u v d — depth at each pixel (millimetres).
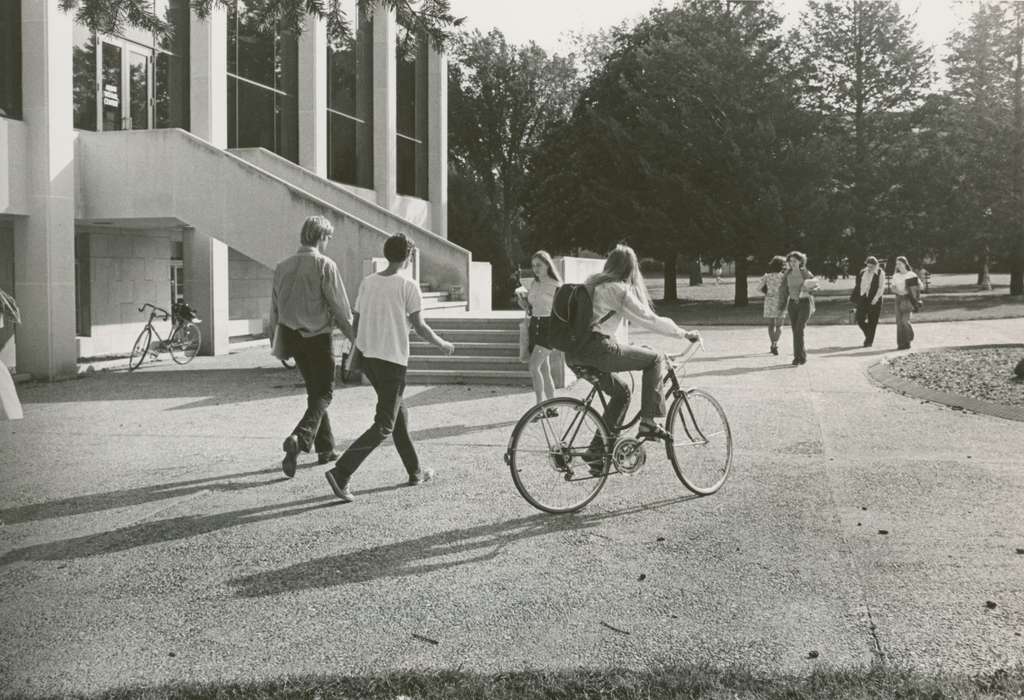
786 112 38094
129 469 7965
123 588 4922
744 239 37562
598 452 6363
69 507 6656
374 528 5996
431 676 3754
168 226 18734
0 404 6609
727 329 25000
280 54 22891
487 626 4328
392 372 6840
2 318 10273
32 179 15398
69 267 15836
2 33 15141
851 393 12180
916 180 40375
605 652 4008
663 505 6516
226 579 5043
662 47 38062
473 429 9719
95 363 16891
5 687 3730
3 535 5949
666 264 43469
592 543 5621
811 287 15539
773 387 12750
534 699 3566
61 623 4438
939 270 70875
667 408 6660
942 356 16000
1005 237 40969
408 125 30094
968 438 8977
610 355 6234
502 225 59719
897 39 40938
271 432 9797
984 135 40469
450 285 19859
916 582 4863
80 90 17109
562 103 59719
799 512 6293
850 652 3971
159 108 19094
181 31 19484
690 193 37281
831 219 37875
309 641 4184
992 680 3658
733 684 3664
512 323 14672
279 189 16094
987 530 5832
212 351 19469
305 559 5375
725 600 4629
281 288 7445
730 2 40188
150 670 3889
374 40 27078
